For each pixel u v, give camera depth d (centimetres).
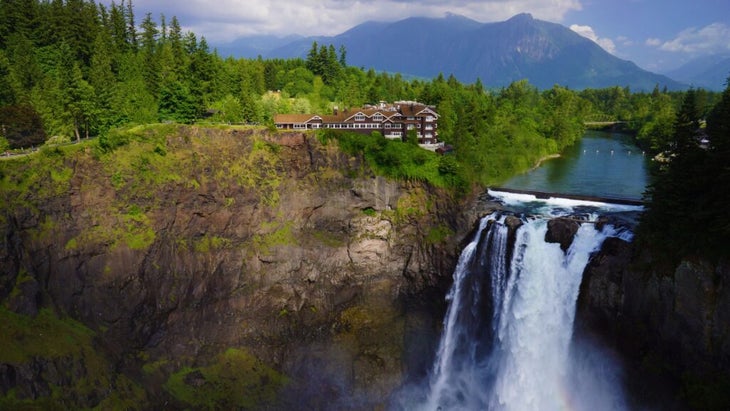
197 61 11894
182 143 8244
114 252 7219
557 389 6544
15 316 5988
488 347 7431
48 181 7006
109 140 7581
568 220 6838
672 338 5484
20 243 6384
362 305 8556
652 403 5619
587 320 6331
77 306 6825
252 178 8462
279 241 8381
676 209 5525
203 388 7125
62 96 8756
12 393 5394
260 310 8106
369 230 8775
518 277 7069
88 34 11419
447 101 13288
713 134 5366
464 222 8288
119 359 6662
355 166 8781
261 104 11438
